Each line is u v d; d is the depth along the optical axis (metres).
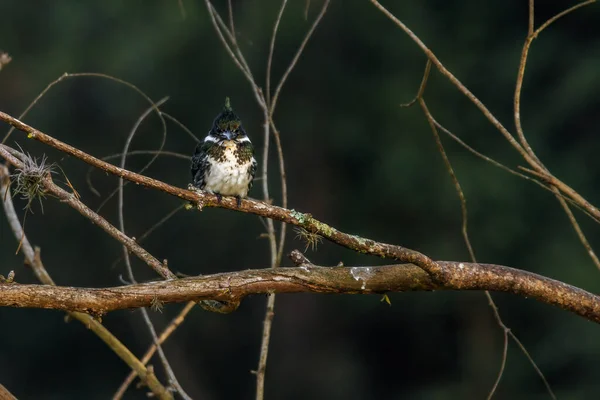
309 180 18.03
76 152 4.14
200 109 17.66
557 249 15.96
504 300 16.52
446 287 4.57
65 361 18.00
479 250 16.61
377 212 17.73
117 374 17.89
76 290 4.22
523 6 17.36
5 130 16.72
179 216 17.58
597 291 15.57
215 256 17.83
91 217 4.57
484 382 16.20
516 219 16.42
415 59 17.62
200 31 17.53
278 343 18.27
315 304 18.34
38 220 17.31
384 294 4.64
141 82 17.62
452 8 17.89
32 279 16.53
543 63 16.92
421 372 17.84
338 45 17.91
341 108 17.89
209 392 17.89
